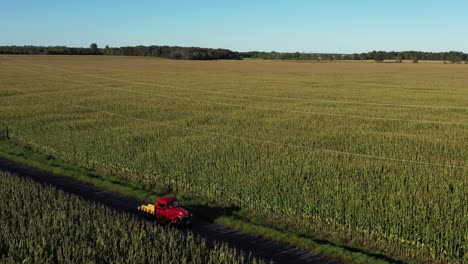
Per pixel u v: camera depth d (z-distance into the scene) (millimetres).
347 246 23047
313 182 28031
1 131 48000
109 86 93375
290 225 25562
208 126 48844
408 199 24891
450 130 46000
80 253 18266
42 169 37031
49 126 49281
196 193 30422
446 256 21484
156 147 38625
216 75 127062
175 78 114625
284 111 59219
